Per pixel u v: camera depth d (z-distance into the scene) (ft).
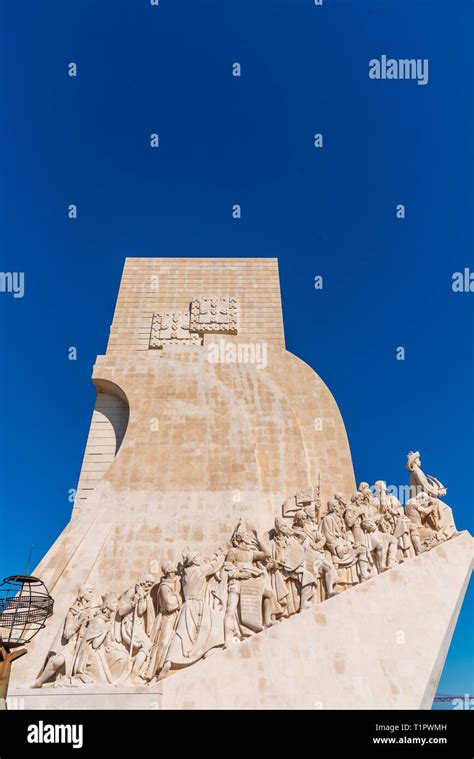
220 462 56.39
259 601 43.52
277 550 46.98
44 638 44.19
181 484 54.85
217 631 41.42
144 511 52.95
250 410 63.52
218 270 79.10
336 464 63.10
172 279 78.33
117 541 51.06
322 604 42.73
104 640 41.29
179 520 52.54
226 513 53.16
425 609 43.32
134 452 56.80
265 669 39.27
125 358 65.00
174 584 44.32
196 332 73.67
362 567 47.32
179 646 40.32
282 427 62.34
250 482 55.16
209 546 51.13
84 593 44.65
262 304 76.18
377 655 40.57
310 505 53.36
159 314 75.15
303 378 69.15
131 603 43.29
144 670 40.37
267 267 79.36
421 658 40.63
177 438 57.88
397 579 44.96
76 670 39.65
